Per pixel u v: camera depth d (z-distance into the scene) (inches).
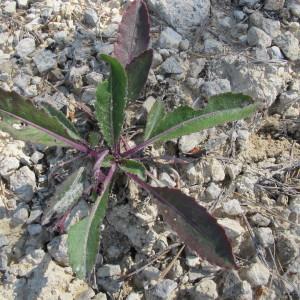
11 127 8.6
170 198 8.4
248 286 8.7
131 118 9.8
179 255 9.1
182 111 9.0
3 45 10.8
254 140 10.4
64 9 11.1
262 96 10.3
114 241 9.2
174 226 8.3
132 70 9.3
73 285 8.8
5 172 9.4
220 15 11.1
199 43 10.7
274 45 10.9
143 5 9.8
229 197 9.6
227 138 10.0
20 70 10.4
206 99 10.1
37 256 8.8
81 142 9.2
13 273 8.7
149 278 8.9
